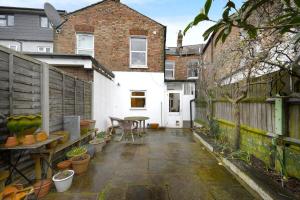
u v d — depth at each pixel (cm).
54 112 397
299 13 139
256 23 285
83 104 575
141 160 463
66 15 959
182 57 1434
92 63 632
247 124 432
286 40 271
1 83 246
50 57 600
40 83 339
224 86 580
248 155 393
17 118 240
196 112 1017
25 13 1396
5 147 234
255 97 390
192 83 1069
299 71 265
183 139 734
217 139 614
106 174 372
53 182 316
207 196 288
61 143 367
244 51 360
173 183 332
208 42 968
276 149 309
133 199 280
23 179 295
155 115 1024
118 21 991
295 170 278
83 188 312
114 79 987
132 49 1018
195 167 413
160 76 1023
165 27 1023
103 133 642
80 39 977
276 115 308
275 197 236
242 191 303
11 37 1377
